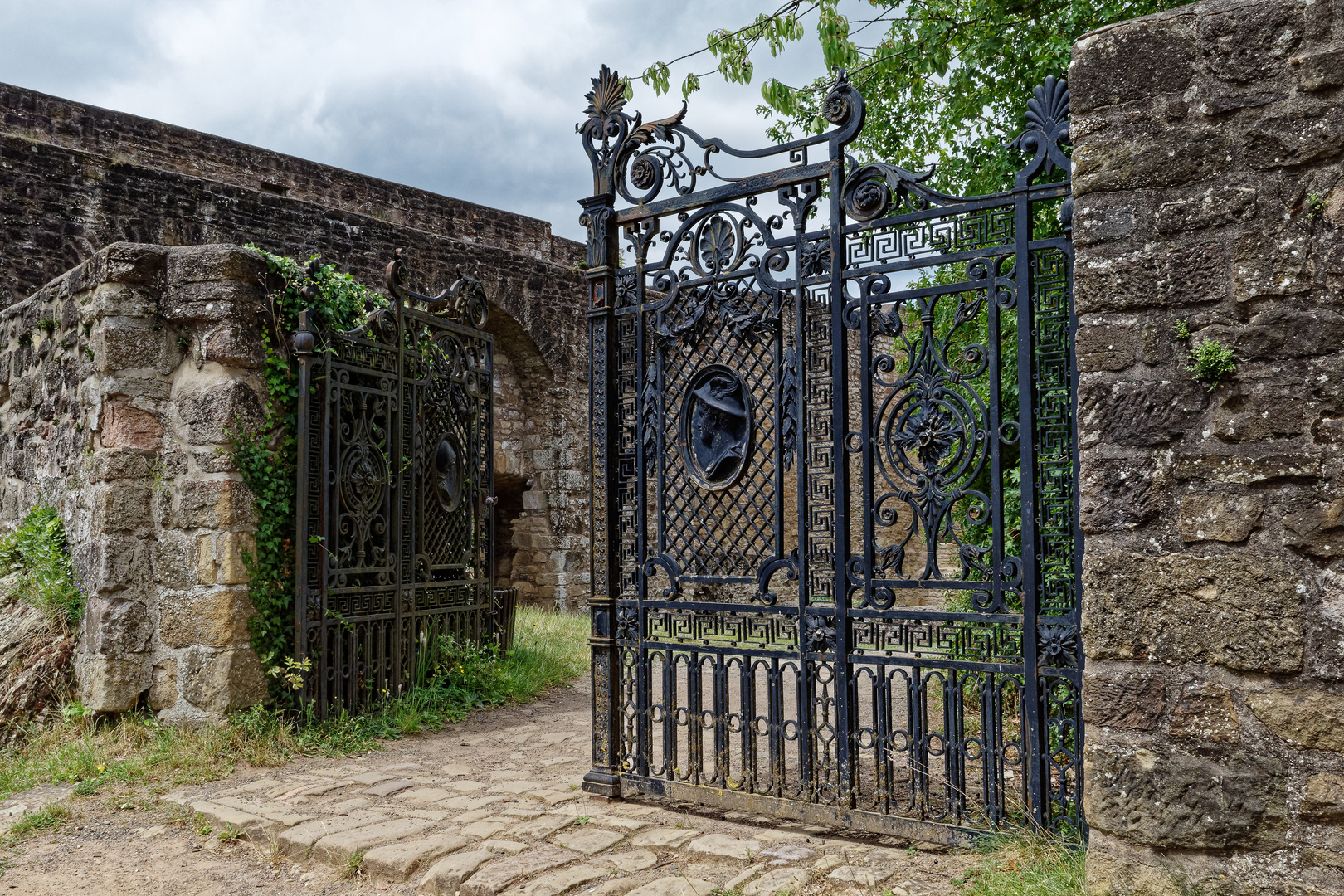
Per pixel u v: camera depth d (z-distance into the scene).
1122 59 3.33
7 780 5.52
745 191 4.65
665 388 4.93
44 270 10.43
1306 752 2.94
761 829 4.34
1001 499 3.92
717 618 4.70
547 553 15.12
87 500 6.60
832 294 4.34
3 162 10.28
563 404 15.19
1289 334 3.01
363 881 4.08
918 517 4.15
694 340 4.85
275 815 4.70
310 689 6.29
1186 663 3.11
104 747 5.88
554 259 16.88
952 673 4.04
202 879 4.21
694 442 4.83
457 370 8.00
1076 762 3.72
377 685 6.80
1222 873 3.04
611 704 4.95
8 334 8.50
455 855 4.07
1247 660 3.01
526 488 15.48
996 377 3.95
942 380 4.11
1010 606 3.90
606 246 5.07
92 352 6.52
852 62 7.84
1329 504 2.93
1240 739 3.03
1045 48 7.07
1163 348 3.21
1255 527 3.03
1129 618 3.20
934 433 4.11
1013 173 7.12
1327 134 2.99
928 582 4.07
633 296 5.04
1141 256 3.25
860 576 4.25
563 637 10.41
